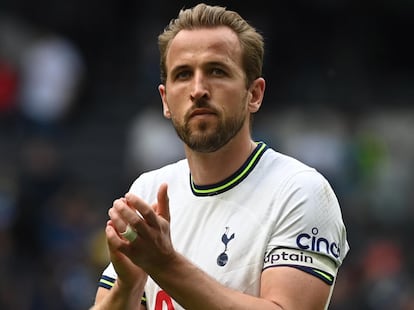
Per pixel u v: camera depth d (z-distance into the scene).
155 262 7.74
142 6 50.94
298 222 8.58
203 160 8.89
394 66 53.03
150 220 7.65
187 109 8.53
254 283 8.55
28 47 47.25
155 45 45.16
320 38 49.84
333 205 8.79
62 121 42.16
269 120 41.97
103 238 27.94
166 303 8.95
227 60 8.56
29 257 29.58
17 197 32.28
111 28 51.03
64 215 30.97
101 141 43.09
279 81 47.25
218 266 8.65
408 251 35.22
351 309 26.55
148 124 40.03
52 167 33.62
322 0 50.59
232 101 8.55
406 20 53.69
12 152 39.59
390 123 43.56
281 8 49.78
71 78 40.91
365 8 51.97
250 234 8.66
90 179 40.91
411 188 38.34
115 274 9.27
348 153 37.72
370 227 36.31
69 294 27.03
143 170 38.66
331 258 8.59
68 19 51.03
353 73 49.16
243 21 8.79
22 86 41.81
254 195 8.81
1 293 24.83
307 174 8.82
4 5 50.59
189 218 8.96
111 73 49.16
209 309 7.83
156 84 44.22
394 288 27.81
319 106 45.34
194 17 8.69
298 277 8.38
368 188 37.56
